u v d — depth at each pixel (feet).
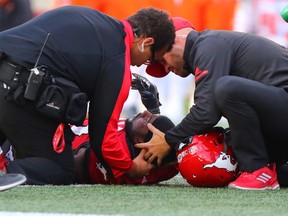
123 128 60.75
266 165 58.03
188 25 61.05
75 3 119.14
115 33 57.82
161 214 45.68
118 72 56.85
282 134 58.44
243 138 57.31
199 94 58.49
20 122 56.65
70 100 55.77
